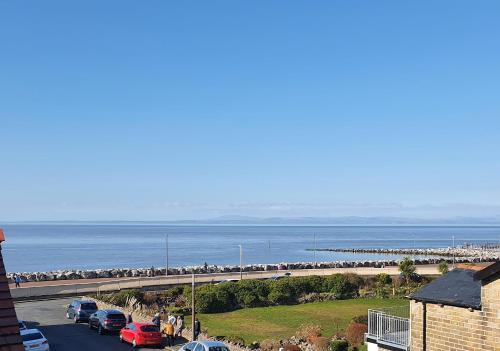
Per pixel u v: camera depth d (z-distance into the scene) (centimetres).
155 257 15350
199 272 8800
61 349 3325
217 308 4728
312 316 4425
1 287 1115
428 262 9519
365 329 3391
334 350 3111
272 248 19875
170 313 4438
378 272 7231
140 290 6100
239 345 3291
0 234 1181
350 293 5478
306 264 9644
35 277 7725
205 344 2903
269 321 4234
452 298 2055
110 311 3925
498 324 1891
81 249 18975
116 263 13538
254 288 5050
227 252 17512
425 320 2158
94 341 3597
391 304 4997
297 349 3166
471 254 13900
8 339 1063
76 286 6000
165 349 3397
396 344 2398
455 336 2036
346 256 16000
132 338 3425
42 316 4594
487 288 1933
